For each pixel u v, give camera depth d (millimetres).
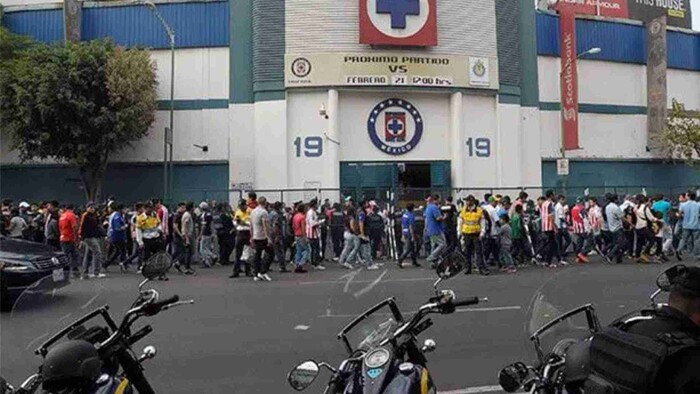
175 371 7555
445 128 31016
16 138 29797
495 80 31188
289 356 8180
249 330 9688
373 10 29406
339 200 27125
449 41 30359
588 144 35562
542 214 19375
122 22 32312
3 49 30969
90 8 32406
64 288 4773
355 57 29562
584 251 19828
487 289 13242
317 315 10688
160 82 32062
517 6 32469
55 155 29969
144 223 17594
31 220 20453
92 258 16938
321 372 7422
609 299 4895
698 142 34719
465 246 17078
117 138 29641
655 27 36781
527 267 18750
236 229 17031
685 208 20172
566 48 34312
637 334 2652
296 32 29797
